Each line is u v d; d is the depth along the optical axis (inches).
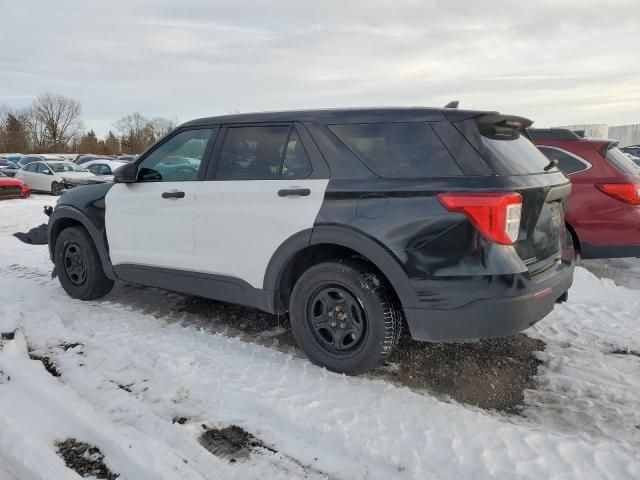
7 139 3129.9
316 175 124.8
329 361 127.0
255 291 135.8
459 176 109.9
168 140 157.9
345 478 89.8
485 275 105.8
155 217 155.0
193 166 149.8
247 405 111.3
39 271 232.2
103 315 169.0
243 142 140.6
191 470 90.7
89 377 124.0
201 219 143.4
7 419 105.4
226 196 137.8
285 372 127.0
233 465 92.9
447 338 110.9
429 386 122.7
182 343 144.2
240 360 133.6
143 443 97.7
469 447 96.7
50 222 189.5
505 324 107.3
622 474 88.7
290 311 132.5
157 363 130.3
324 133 126.6
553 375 128.4
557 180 124.0
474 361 135.9
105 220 169.8
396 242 111.7
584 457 93.6
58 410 109.5
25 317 164.9
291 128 132.1
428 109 119.4
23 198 692.1
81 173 775.1
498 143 119.3
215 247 141.7
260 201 131.1
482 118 116.9
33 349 141.1
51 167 772.6
